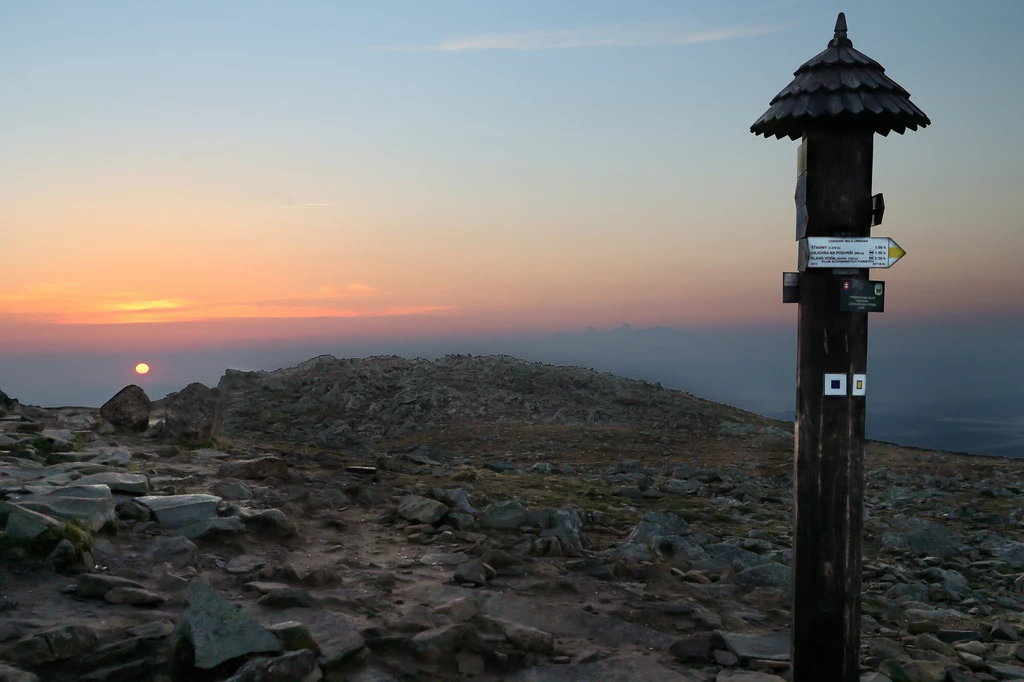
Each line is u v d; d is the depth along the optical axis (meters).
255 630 5.42
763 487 21.67
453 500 11.29
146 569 7.14
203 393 15.62
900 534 13.58
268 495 10.52
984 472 27.67
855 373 4.86
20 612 5.77
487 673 5.84
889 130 4.93
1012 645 7.72
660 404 44.44
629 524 12.23
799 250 4.93
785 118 4.84
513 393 44.59
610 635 6.78
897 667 6.39
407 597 7.23
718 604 7.95
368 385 45.16
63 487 8.53
